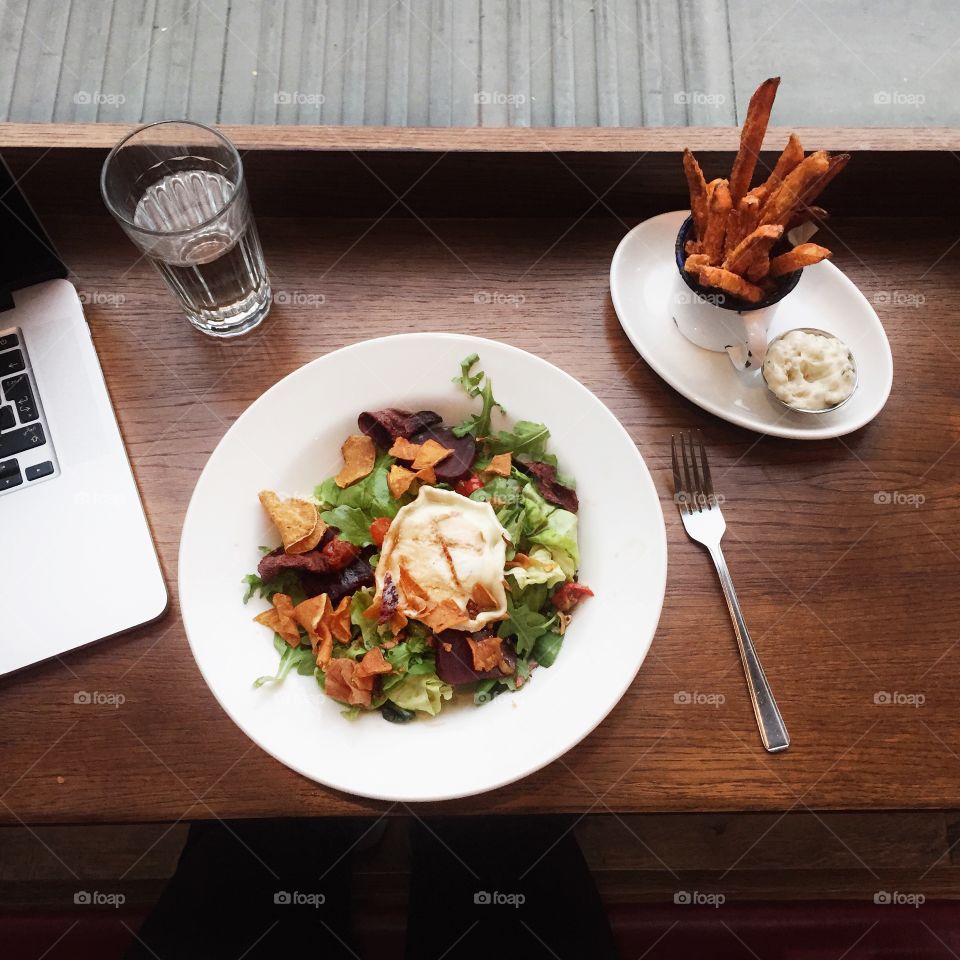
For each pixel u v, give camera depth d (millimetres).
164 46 1629
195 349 1062
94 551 943
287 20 1650
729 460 1029
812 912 1080
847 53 1656
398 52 1636
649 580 908
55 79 1605
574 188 1109
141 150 988
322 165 1059
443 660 893
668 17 1673
